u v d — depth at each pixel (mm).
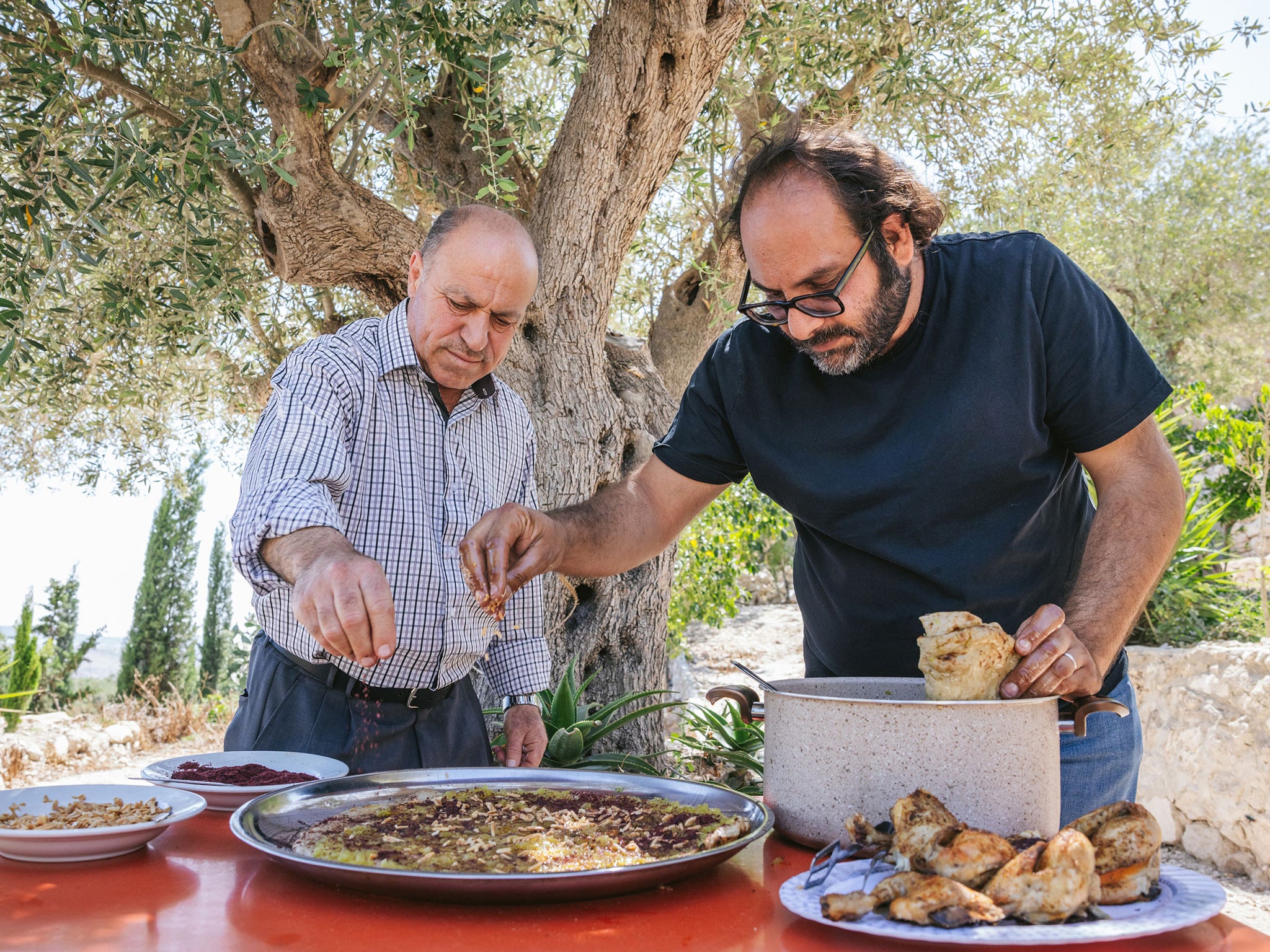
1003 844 871
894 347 1670
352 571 1211
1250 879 4430
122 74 3506
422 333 2156
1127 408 1619
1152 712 5117
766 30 4129
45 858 1061
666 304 5348
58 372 3971
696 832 1114
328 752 2086
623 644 4078
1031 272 1663
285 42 3418
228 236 4035
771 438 1790
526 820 1179
